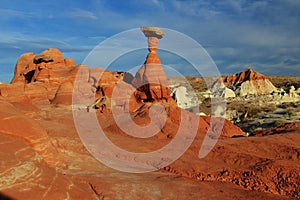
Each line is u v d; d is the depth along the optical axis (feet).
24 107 91.81
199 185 39.40
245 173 45.24
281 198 37.01
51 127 76.02
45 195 25.40
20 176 25.63
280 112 185.88
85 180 35.63
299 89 269.64
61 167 39.68
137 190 34.19
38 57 166.30
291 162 49.08
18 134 35.09
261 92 304.91
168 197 33.22
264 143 62.59
